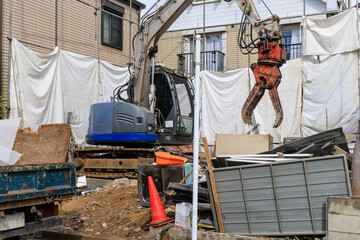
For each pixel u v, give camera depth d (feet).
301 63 43.45
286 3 53.26
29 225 13.85
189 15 59.82
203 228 16.38
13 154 15.75
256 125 44.16
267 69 20.07
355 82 40.42
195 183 12.56
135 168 31.94
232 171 15.47
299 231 14.48
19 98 36.78
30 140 17.93
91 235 17.12
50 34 44.47
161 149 33.32
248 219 15.17
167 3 31.30
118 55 55.31
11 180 13.16
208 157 15.69
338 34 40.88
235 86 47.78
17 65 36.83
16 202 13.12
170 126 32.24
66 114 42.14
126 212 20.34
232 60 56.39
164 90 33.22
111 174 32.60
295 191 14.58
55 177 14.80
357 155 14.64
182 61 57.47
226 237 14.85
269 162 15.83
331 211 13.44
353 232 13.03
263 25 22.50
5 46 39.11
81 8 49.06
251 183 15.20
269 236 14.97
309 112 42.70
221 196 15.69
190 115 35.19
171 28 61.05
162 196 21.81
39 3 43.21
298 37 53.16
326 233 13.53
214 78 48.91
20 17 40.83
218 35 58.18
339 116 41.04
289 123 43.68
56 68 41.32
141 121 30.55
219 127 48.29
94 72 46.03
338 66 41.14
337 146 18.38
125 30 56.59
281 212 14.76
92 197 24.53
